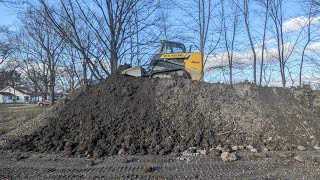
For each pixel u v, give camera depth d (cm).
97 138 900
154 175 657
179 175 655
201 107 1005
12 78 7300
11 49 4053
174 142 881
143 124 939
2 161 784
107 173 673
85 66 1560
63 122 995
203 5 1930
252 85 1103
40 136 959
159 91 1066
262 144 888
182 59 1470
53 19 1323
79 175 664
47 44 3152
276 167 704
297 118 980
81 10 1362
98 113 997
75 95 1120
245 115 984
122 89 1084
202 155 800
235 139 908
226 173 666
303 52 1914
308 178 632
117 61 1430
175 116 973
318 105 1036
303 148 854
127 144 868
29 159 800
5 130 1190
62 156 823
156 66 1500
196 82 1102
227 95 1060
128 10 1414
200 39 1934
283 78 1917
